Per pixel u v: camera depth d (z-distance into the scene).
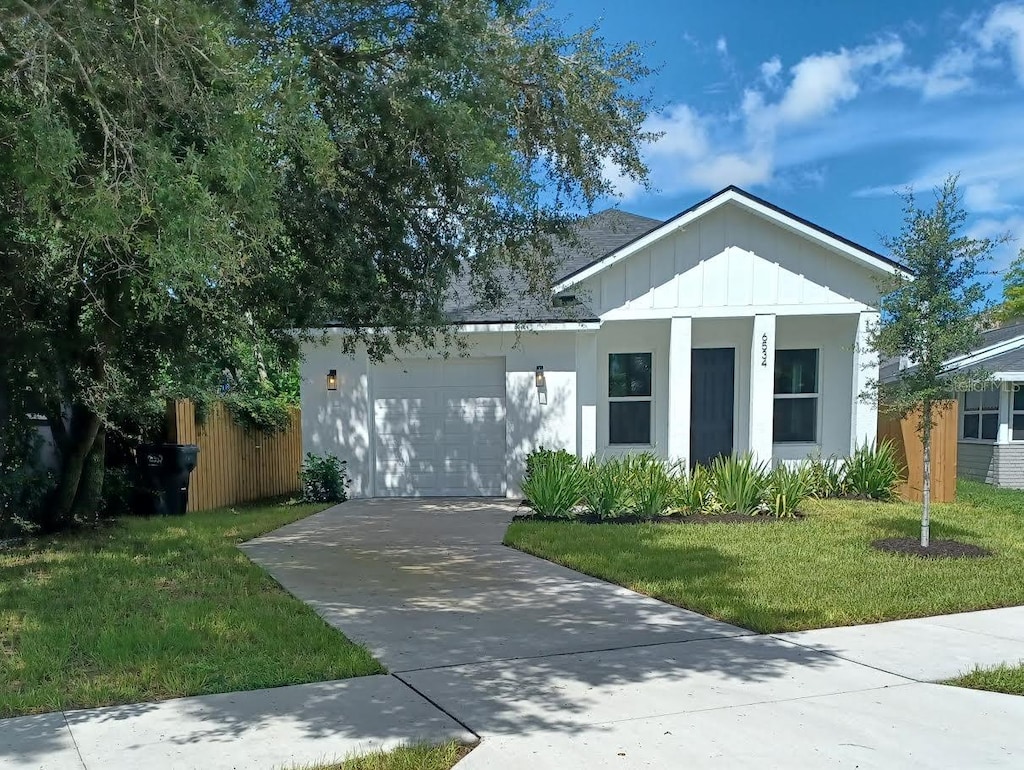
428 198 7.38
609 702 4.37
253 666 4.84
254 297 8.12
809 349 14.38
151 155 4.39
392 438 13.47
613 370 14.44
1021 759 3.70
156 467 11.45
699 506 11.11
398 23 6.57
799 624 5.87
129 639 5.22
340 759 3.64
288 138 5.61
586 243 10.71
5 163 4.95
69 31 4.71
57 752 3.70
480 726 4.04
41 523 9.69
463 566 7.96
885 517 10.78
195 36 4.89
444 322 8.78
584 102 7.86
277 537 9.59
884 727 4.05
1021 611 6.32
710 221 12.99
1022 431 17.03
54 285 7.69
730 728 4.02
